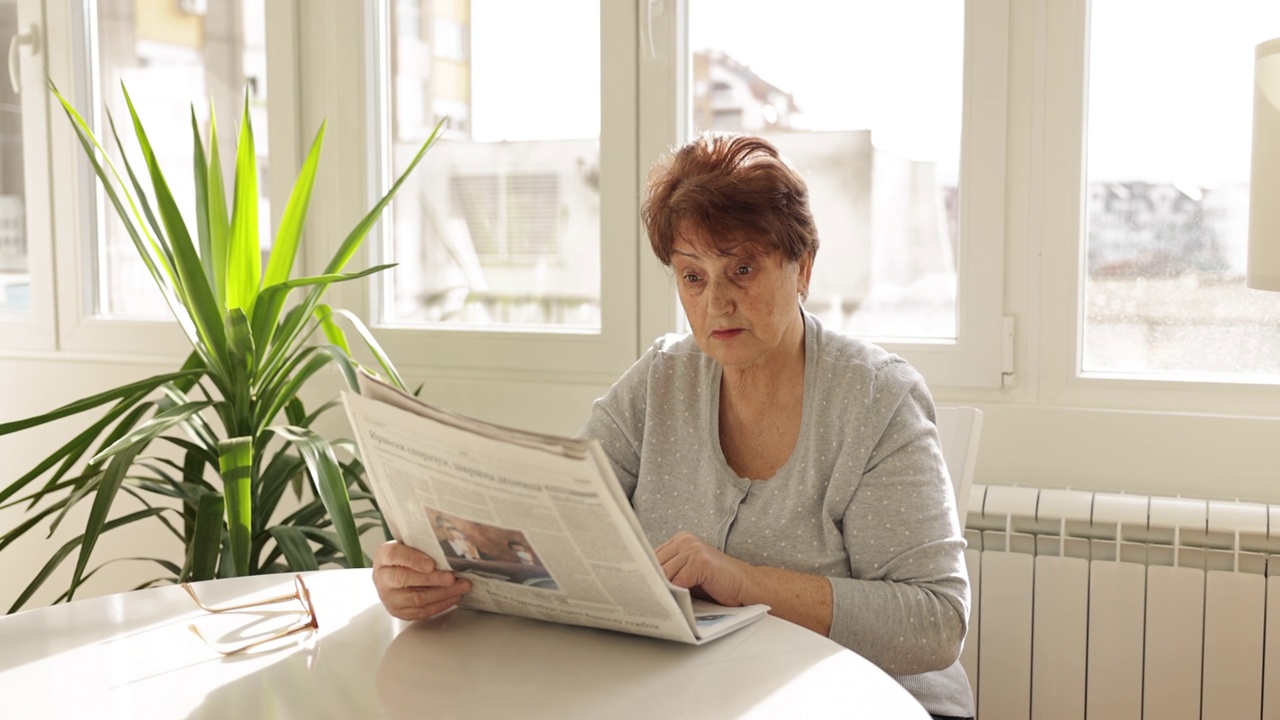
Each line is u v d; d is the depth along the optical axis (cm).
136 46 246
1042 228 179
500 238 219
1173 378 175
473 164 220
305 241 231
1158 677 162
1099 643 164
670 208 118
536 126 214
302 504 235
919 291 190
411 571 103
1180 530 161
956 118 185
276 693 89
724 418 131
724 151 120
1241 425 168
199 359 192
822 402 125
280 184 230
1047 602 167
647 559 88
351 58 222
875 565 117
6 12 255
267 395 188
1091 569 164
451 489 94
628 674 92
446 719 83
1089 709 166
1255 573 159
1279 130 127
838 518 123
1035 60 177
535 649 98
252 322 178
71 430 252
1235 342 174
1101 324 181
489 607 107
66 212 251
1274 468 167
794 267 121
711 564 106
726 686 89
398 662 95
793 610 108
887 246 191
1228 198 173
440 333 220
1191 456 171
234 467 167
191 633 103
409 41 223
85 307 253
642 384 138
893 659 109
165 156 246
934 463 120
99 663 95
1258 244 130
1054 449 178
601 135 205
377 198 227
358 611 109
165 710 85
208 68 239
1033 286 181
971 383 184
